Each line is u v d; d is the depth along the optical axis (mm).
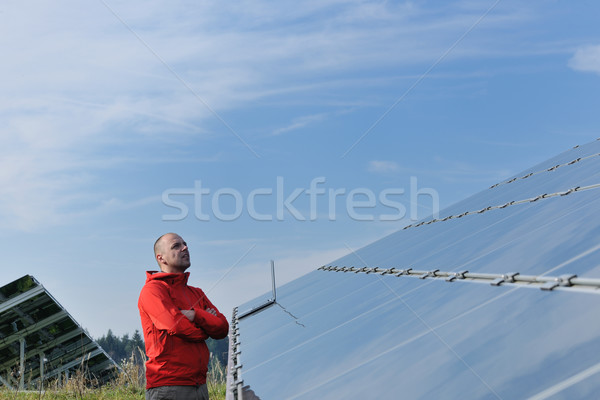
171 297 4512
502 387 1833
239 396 3668
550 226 3900
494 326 2406
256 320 7125
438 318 2965
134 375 9555
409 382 2279
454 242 5461
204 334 4461
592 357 1703
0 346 12461
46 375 12703
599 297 2148
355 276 6574
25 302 12188
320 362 3354
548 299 2410
